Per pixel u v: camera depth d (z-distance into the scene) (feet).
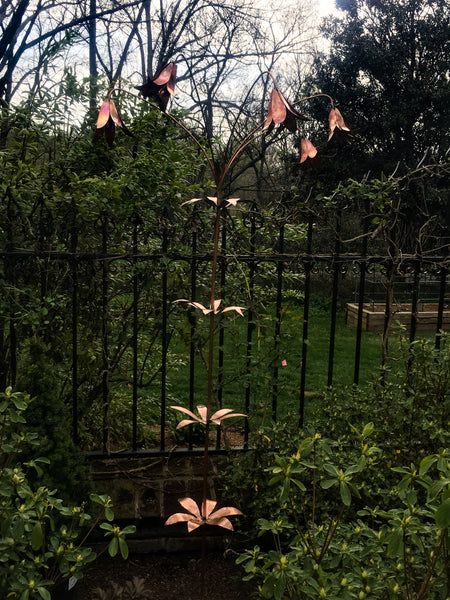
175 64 6.67
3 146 11.23
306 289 10.87
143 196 11.03
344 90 59.98
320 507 9.12
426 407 10.39
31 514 5.65
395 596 5.43
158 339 15.72
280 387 11.22
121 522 9.72
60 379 11.94
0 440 6.55
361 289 11.13
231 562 9.72
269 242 12.84
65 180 10.71
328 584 5.68
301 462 5.78
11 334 9.90
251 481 9.79
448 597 5.64
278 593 5.30
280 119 6.22
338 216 10.98
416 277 11.19
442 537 5.22
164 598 8.79
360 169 59.00
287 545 9.66
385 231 11.35
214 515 6.94
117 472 10.89
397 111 57.77
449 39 57.77
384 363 11.14
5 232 10.44
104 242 10.45
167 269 10.73
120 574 9.30
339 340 33.68
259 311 12.60
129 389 14.90
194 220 10.77
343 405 10.69
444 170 11.28
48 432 8.09
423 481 5.41
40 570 7.13
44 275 10.22
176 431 13.98
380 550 5.61
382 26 59.67
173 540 9.87
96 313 11.50
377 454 9.72
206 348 12.85
